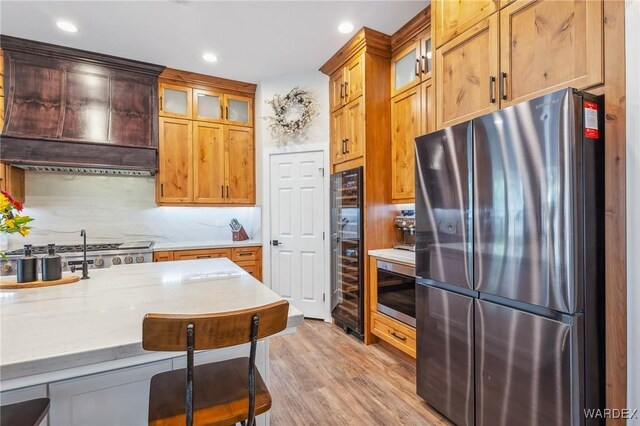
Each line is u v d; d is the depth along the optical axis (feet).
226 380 3.81
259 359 4.65
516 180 4.58
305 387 7.42
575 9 4.50
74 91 10.72
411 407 6.64
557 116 4.09
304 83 12.45
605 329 4.21
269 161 12.98
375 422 6.17
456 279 5.61
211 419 3.16
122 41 10.11
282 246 12.81
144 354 3.13
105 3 8.17
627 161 4.01
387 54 10.17
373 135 9.98
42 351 2.81
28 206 11.10
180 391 3.58
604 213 4.25
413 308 8.00
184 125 12.48
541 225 4.27
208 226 13.93
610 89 4.14
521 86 5.20
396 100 9.98
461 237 5.49
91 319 3.59
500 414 4.93
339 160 11.37
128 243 12.03
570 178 3.98
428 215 6.24
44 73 10.36
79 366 2.85
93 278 5.63
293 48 10.63
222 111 13.16
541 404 4.36
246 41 10.17
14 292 4.70
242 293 4.68
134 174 12.21
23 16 8.69
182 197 12.45
